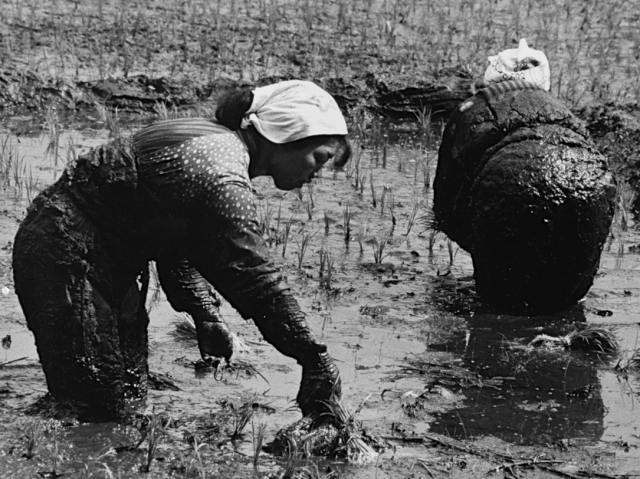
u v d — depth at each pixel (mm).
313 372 5137
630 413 5941
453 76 13242
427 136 11852
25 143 10891
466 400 6027
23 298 5324
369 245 8695
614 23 16016
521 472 5199
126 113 12117
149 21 14797
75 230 5199
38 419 5422
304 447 5168
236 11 15539
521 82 7477
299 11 15734
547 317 7297
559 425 5758
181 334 6809
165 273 5711
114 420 5453
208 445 5293
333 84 12883
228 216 5012
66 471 4988
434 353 6656
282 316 5039
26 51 13391
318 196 9875
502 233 6984
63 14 14773
